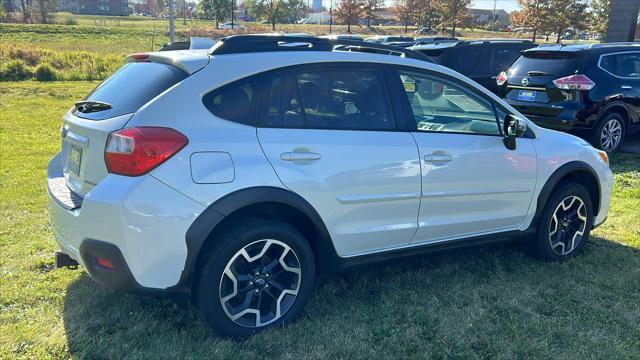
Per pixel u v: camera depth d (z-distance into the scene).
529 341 3.16
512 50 11.85
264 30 56.00
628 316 3.47
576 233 4.39
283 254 3.14
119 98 3.10
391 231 3.51
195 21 78.44
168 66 3.13
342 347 3.07
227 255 2.94
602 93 7.88
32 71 18.44
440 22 56.38
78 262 3.08
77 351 2.97
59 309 3.41
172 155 2.78
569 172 4.26
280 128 3.10
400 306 3.56
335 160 3.21
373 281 3.92
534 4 46.16
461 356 3.02
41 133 9.49
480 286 3.88
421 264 4.24
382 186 3.38
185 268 2.85
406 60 3.62
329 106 3.29
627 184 6.64
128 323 3.26
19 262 4.06
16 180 6.36
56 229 3.19
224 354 2.95
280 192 3.02
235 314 3.06
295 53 3.25
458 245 3.87
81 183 3.06
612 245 4.71
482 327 3.32
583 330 3.30
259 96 3.08
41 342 3.04
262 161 2.98
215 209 2.85
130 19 87.31
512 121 3.85
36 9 65.50
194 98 2.92
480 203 3.86
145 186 2.73
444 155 3.61
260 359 2.94
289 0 65.75
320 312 3.46
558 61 8.09
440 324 3.34
